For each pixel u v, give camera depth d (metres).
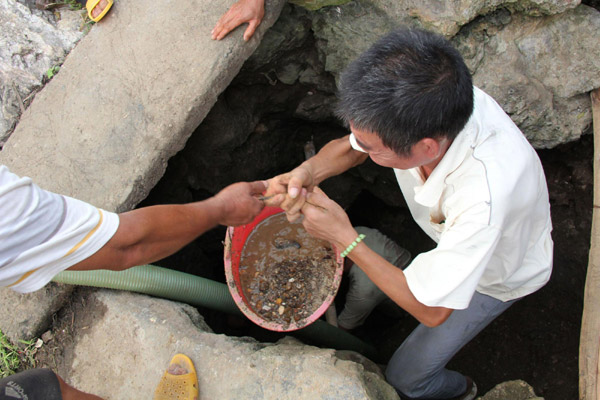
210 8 2.00
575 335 2.42
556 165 2.34
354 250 1.37
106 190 1.85
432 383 1.89
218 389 1.53
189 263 2.62
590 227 2.31
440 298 1.22
